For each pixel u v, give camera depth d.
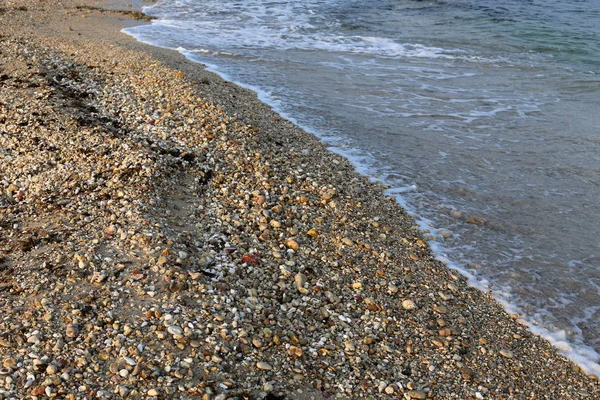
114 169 2.54
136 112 3.10
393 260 2.36
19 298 1.97
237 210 2.47
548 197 2.78
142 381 1.78
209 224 2.37
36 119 2.88
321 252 2.34
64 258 2.11
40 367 1.78
